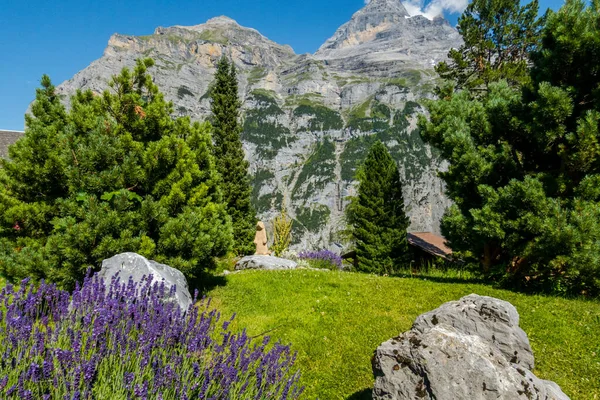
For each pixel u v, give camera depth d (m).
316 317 8.98
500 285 12.54
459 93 15.92
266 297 10.54
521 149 13.58
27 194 8.11
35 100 8.70
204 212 9.28
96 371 3.47
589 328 8.09
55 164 7.65
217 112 26.03
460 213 13.53
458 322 5.36
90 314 4.21
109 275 7.04
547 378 6.48
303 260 24.14
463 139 13.32
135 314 4.63
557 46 11.55
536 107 11.50
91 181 7.91
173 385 3.53
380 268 24.94
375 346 7.49
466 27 26.45
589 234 10.52
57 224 7.56
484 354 3.96
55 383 3.01
